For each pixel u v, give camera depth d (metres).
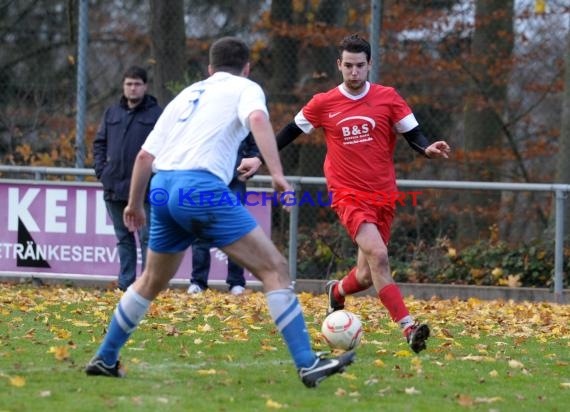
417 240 35.66
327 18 45.62
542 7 44.44
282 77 45.31
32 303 27.25
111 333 16.06
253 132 15.18
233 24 52.34
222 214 15.31
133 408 13.86
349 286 22.34
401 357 19.56
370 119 21.03
